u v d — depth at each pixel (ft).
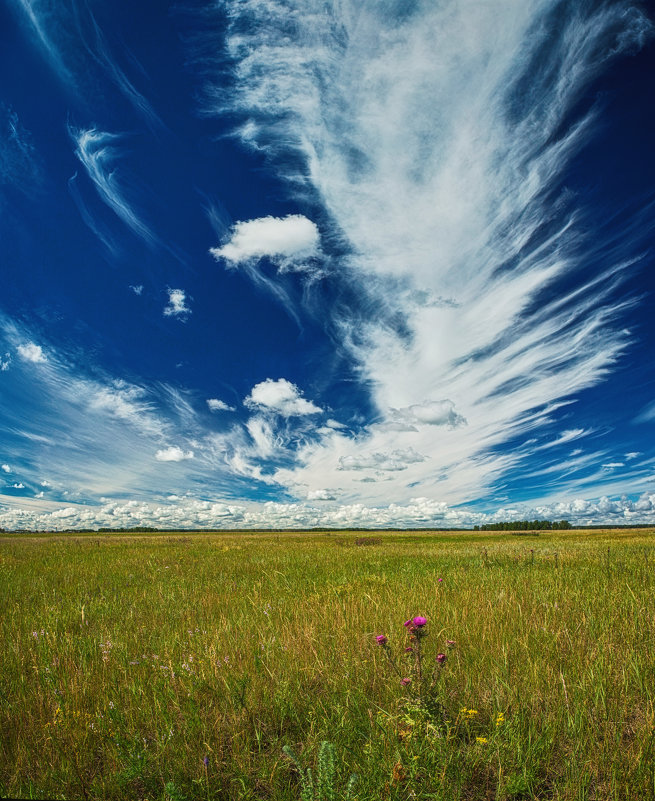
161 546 78.54
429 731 8.60
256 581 32.89
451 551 60.08
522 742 8.52
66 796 7.73
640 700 10.19
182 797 7.18
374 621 16.94
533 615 17.17
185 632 17.51
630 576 28.48
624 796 7.22
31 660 14.56
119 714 10.23
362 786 7.36
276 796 7.47
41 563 47.88
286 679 11.48
